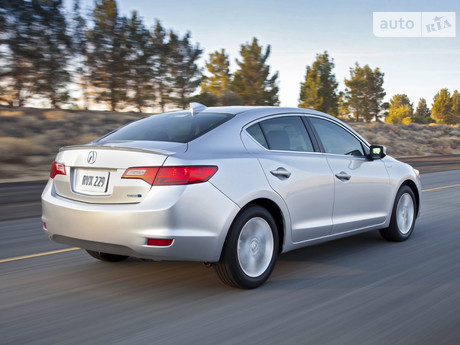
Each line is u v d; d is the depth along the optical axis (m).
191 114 4.55
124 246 3.68
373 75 76.44
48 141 21.98
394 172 5.71
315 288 4.09
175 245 3.60
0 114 26.59
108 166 3.81
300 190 4.43
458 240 6.01
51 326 3.26
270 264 4.19
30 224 7.17
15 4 25.12
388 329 3.18
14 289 4.08
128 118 31.66
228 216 3.79
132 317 3.43
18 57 26.05
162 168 3.64
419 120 134.25
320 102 57.12
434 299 3.79
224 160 3.89
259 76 41.44
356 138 5.44
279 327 3.23
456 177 15.70
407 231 6.01
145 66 32.31
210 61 47.69
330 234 4.86
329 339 3.02
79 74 29.62
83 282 4.27
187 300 3.79
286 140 4.58
